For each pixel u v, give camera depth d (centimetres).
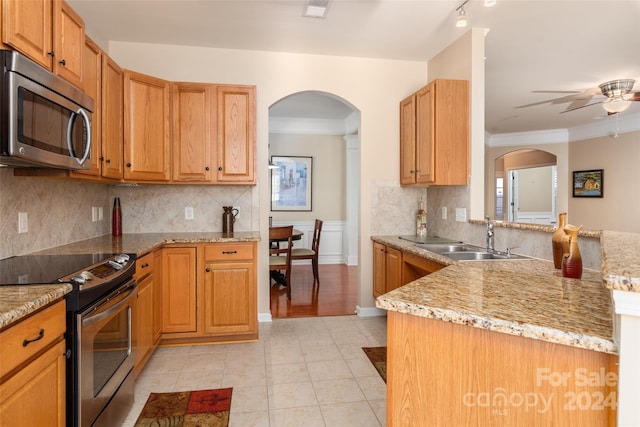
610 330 94
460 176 314
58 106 175
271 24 303
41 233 229
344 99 375
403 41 335
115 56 338
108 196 336
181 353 288
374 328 346
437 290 132
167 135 311
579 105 431
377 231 383
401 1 266
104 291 174
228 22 300
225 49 353
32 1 162
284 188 664
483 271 168
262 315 361
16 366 112
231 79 354
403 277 307
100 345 168
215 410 211
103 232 326
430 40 333
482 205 314
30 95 152
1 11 142
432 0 265
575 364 95
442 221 360
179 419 202
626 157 558
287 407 214
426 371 116
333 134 676
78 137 195
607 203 586
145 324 248
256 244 308
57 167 192
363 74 376
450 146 313
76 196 276
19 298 123
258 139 359
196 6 276
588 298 122
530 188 796
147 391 231
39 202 227
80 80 210
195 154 319
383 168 382
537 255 238
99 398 166
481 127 313
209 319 302
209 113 320
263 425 197
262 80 359
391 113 381
